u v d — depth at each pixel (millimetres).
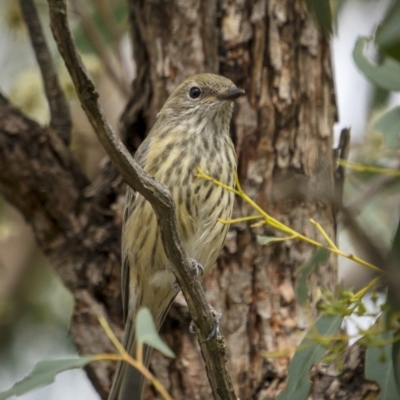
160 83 11172
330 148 10969
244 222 10633
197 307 8242
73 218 11016
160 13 11172
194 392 10500
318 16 6965
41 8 14367
